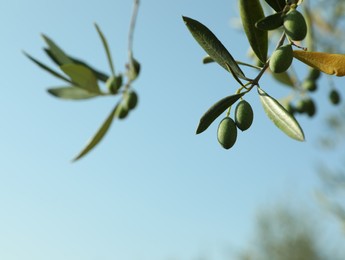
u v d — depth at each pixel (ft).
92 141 2.37
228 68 1.42
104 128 2.39
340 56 1.43
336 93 2.56
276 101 1.42
